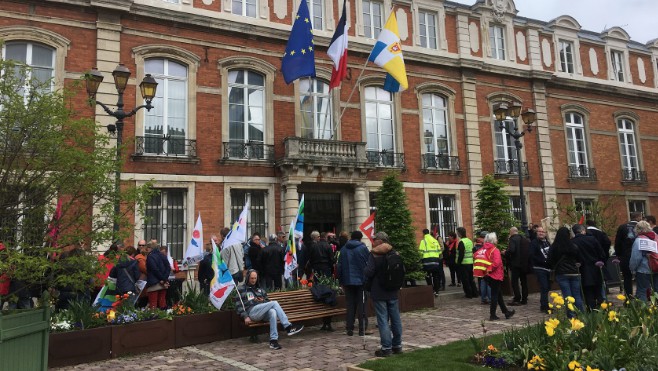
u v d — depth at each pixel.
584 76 24.55
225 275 8.69
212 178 15.98
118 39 15.19
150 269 9.42
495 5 22.41
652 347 5.24
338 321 10.43
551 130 23.25
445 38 21.09
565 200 22.94
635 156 25.59
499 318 9.95
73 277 6.21
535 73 22.67
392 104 19.81
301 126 17.97
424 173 19.84
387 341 7.03
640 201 25.31
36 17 14.24
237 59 16.97
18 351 5.04
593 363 5.02
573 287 9.11
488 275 9.83
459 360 6.28
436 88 20.61
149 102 10.91
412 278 12.76
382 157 19.12
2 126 5.78
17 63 6.16
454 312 11.09
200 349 8.08
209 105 16.38
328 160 16.83
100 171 6.23
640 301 6.89
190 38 16.34
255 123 17.23
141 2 15.73
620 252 10.64
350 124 18.75
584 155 24.08
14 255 5.48
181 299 9.29
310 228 17.44
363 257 8.93
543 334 6.11
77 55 14.66
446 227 20.11
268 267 11.64
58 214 6.25
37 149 5.86
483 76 21.80
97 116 14.59
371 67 19.47
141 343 7.80
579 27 24.73
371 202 18.75
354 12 19.38
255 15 17.62
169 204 15.49
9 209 5.95
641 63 26.77
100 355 7.37
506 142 22.08
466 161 20.80
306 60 16.17
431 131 20.50
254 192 16.83
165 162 15.40
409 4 20.55
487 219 15.71
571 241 9.25
